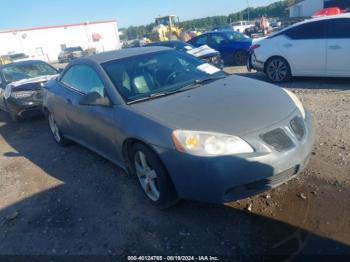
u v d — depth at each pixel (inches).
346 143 174.6
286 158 117.6
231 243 115.3
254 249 111.2
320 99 265.6
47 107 227.5
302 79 351.3
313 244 109.5
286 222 121.2
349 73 301.7
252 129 117.0
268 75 357.1
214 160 112.7
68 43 2148.1
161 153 121.9
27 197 168.1
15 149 247.0
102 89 160.6
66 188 170.6
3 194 175.6
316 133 193.0
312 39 316.5
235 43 535.8
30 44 2036.2
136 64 168.2
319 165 155.3
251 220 124.7
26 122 323.6
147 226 130.3
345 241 108.9
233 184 113.7
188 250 115.0
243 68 484.1
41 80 317.1
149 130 126.4
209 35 562.6
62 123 213.2
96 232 131.6
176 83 159.2
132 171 150.8
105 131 156.2
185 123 122.0
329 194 133.2
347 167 150.5
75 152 218.4
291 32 332.5
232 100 135.3
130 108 140.6
